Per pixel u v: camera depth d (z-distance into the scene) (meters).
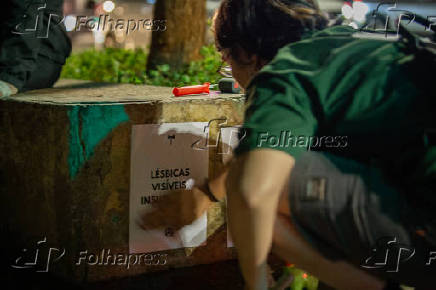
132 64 5.23
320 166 1.57
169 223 2.31
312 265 1.73
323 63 1.47
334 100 1.46
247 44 1.61
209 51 4.32
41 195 2.28
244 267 1.48
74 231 2.13
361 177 1.54
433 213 1.47
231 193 1.44
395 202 1.52
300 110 1.43
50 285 2.23
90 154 2.09
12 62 2.63
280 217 1.69
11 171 2.45
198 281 2.27
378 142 1.47
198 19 4.54
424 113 1.43
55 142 2.13
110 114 2.09
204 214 2.39
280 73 1.46
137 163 2.18
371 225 1.56
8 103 2.34
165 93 2.59
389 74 1.45
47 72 2.90
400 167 1.47
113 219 2.19
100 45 8.64
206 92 2.47
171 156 2.24
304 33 1.58
